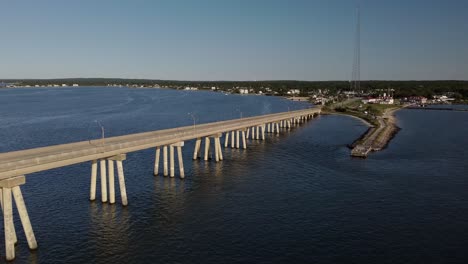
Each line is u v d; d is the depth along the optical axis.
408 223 49.44
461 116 195.62
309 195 59.72
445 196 59.91
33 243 40.50
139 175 68.62
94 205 53.28
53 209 51.69
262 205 55.00
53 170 70.50
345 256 40.88
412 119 180.12
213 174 70.56
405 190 62.66
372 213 52.66
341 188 63.47
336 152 93.62
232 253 41.12
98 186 61.66
